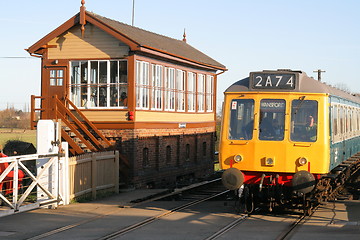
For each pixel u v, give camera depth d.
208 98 28.00
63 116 20.28
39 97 20.84
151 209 14.67
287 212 14.02
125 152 20.20
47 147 14.74
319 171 12.83
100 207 15.01
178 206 15.31
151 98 21.52
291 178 13.12
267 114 13.27
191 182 21.69
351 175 20.44
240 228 11.64
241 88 13.58
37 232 11.11
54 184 14.71
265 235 10.79
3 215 12.86
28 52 21.14
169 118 23.19
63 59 20.98
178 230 11.41
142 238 10.53
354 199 16.88
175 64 23.78
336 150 14.34
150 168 21.67
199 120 26.72
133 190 19.94
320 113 12.96
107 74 20.53
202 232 11.18
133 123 20.09
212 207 15.17
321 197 14.25
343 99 15.90
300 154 12.92
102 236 10.70
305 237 10.45
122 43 20.25
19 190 16.73
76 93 20.92
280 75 13.33
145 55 20.94
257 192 13.72
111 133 20.34
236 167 13.35
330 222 12.16
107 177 18.47
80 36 20.84
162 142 22.69
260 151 13.15
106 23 20.00
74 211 14.16
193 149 26.28
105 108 20.45
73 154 19.94
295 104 13.13
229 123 13.54
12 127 62.91
